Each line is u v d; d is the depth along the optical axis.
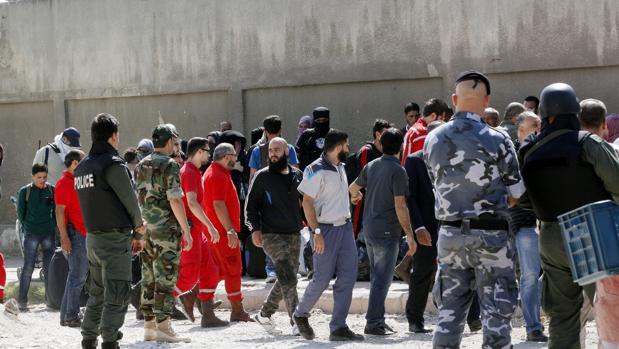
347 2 21.00
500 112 19.59
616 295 8.00
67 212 14.45
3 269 15.44
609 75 18.72
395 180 12.45
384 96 20.86
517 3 19.27
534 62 19.16
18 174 25.53
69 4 24.52
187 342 12.56
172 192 12.23
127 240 10.98
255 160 17.45
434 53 20.08
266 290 16.34
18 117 25.52
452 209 8.72
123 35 23.83
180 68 23.12
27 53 25.08
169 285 12.49
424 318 14.12
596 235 7.78
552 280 8.82
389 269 12.72
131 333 13.70
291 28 21.69
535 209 8.84
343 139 12.25
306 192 12.22
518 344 11.76
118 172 10.83
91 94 24.30
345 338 12.37
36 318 14.88
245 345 12.21
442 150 8.77
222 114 22.88
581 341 9.38
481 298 8.69
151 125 23.83
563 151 8.56
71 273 14.46
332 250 12.29
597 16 18.64
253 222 13.09
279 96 22.05
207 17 22.72
